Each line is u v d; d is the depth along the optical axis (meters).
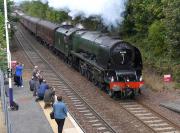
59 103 16.38
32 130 17.27
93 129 18.58
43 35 53.56
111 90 24.81
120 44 25.02
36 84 23.78
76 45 34.22
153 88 26.91
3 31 31.88
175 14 26.89
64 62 39.72
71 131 17.39
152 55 33.97
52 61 40.44
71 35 36.47
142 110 21.97
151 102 23.77
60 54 42.72
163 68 30.05
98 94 25.86
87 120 20.09
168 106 22.20
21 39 63.78
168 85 27.31
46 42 51.44
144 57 34.09
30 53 46.16
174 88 26.56
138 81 24.80
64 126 18.09
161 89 26.66
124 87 24.61
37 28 60.34
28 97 23.64
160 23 33.50
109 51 24.78
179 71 28.23
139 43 38.69
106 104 23.34
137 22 38.03
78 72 33.97
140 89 25.45
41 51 48.44
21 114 19.84
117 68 25.11
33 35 69.62
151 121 19.86
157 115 20.83
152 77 29.47
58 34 42.19
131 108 22.47
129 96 25.12
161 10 33.31
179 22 27.05
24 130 17.25
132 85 24.70
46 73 33.31
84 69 31.27
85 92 26.38
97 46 27.19
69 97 25.00
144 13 36.81
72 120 19.03
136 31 41.09
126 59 25.16
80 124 19.33
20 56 43.50
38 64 38.25
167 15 27.94
